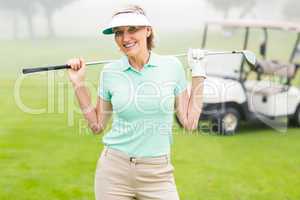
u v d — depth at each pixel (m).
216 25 10.70
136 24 2.79
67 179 6.40
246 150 8.12
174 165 7.12
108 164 2.97
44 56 19.31
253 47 11.88
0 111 11.22
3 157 7.50
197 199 5.64
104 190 3.00
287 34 17.25
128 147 2.92
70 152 7.86
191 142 8.58
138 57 2.88
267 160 7.52
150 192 2.95
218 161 7.38
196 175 6.62
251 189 6.06
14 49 21.02
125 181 2.95
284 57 16.50
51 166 7.02
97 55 18.83
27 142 8.52
